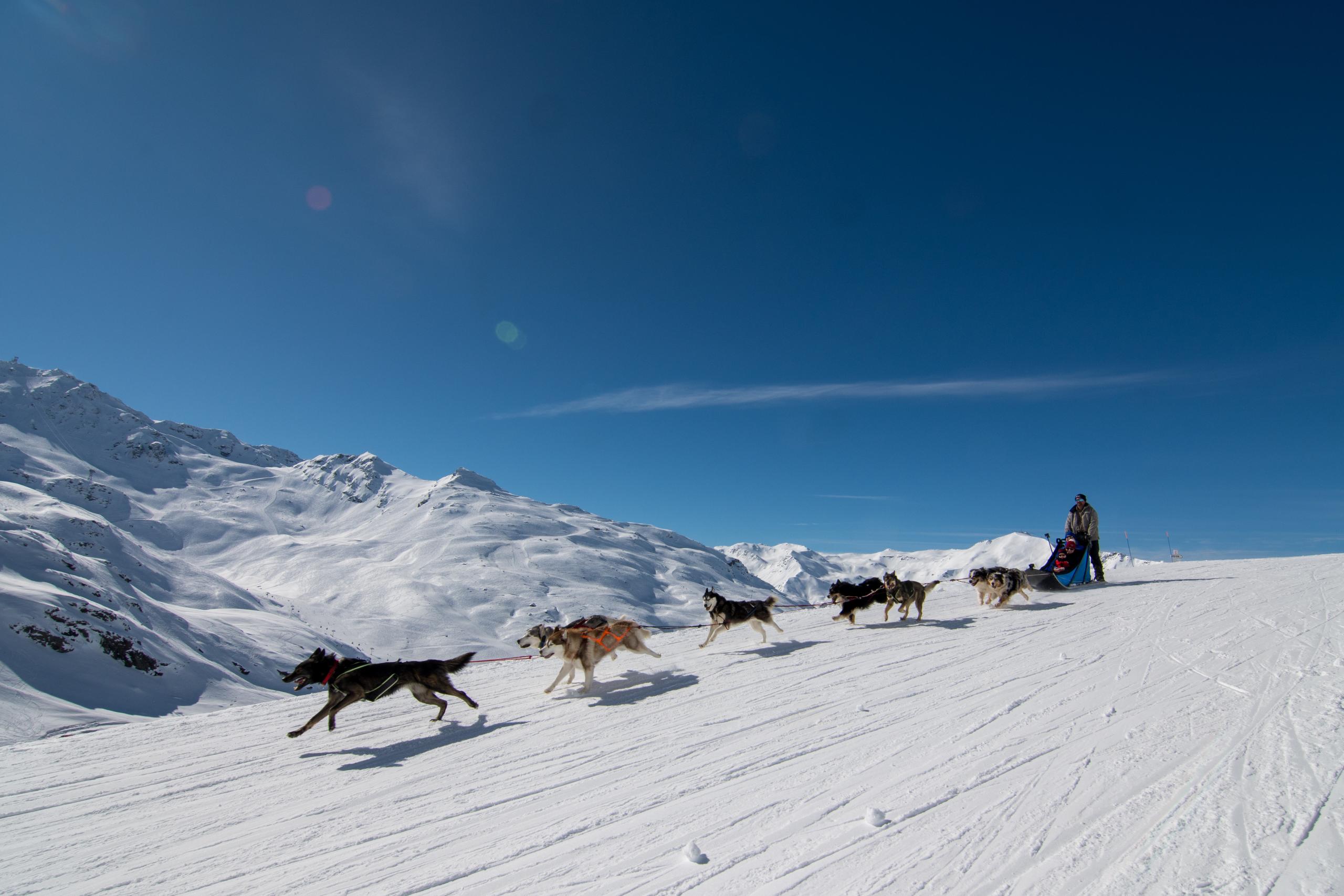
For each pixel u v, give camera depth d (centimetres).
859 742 554
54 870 417
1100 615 1057
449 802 491
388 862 402
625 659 994
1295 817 350
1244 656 713
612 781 509
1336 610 928
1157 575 1570
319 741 673
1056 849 348
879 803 428
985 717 587
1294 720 498
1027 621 1060
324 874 392
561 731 650
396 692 849
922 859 351
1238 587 1230
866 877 338
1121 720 543
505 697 816
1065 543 1409
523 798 489
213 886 388
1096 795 406
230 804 514
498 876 374
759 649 993
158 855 432
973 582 1267
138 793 541
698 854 374
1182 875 310
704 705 704
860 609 1158
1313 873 298
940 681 731
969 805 411
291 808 500
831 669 829
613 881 359
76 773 592
